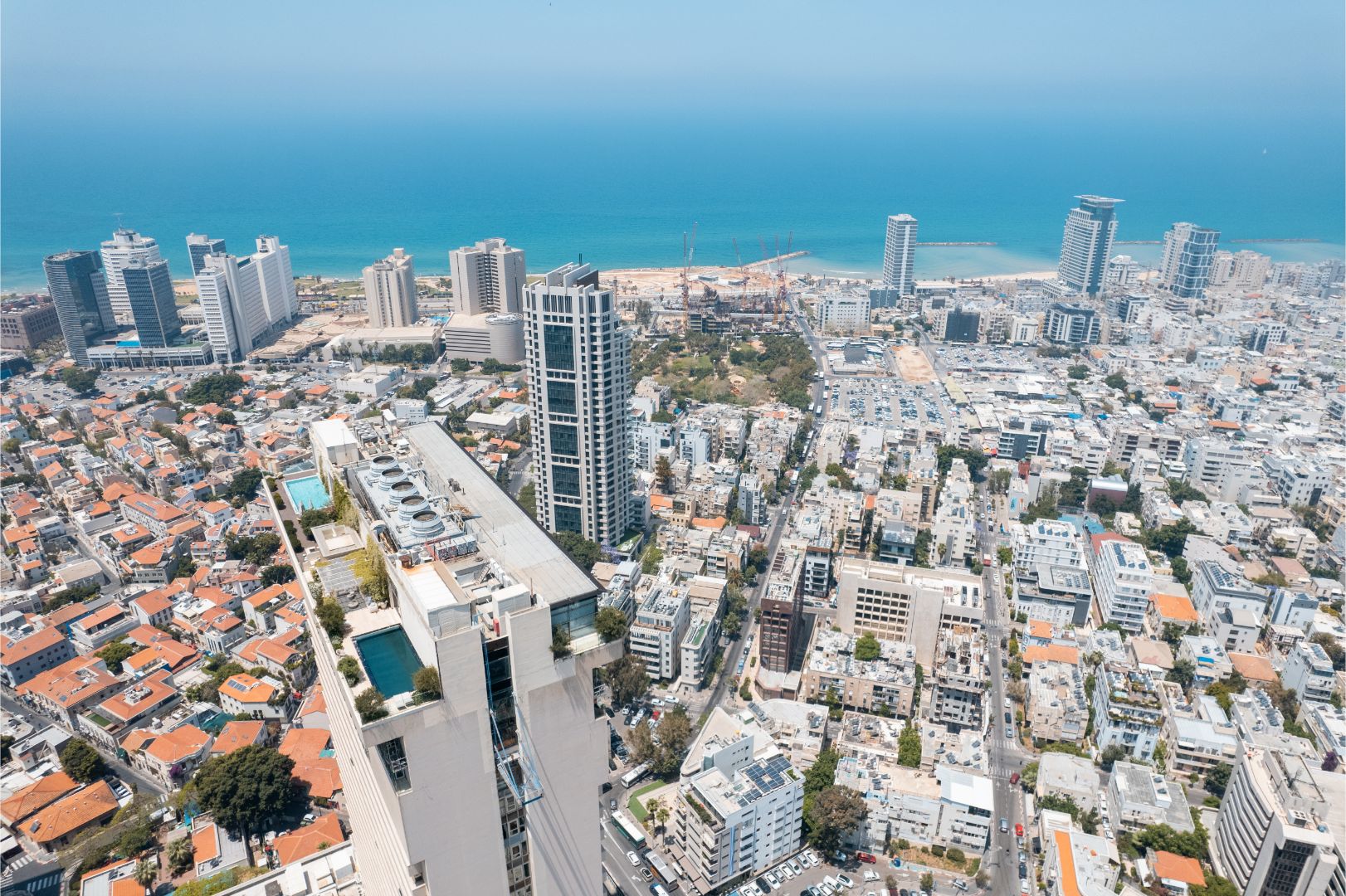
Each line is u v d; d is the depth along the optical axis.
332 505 142.00
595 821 116.00
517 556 114.75
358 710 91.88
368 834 136.12
